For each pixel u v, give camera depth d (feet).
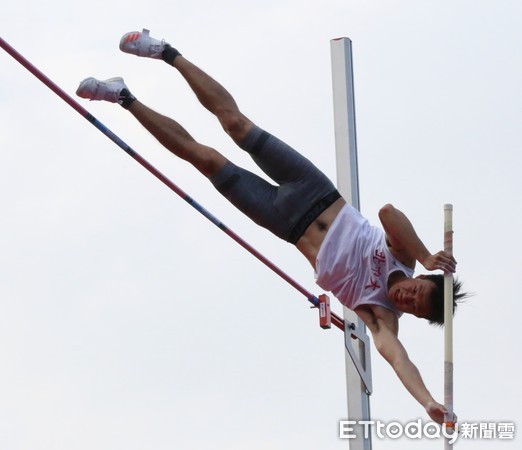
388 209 63.67
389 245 65.98
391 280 66.28
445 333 62.03
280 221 67.46
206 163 66.74
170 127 66.28
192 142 66.64
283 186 67.46
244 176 67.46
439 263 62.34
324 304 76.18
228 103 66.69
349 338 78.43
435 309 64.90
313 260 67.31
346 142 81.71
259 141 66.44
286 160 66.74
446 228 62.85
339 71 82.84
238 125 66.49
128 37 66.64
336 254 66.59
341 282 67.10
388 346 65.41
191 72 66.59
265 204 67.26
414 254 63.21
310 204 67.21
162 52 66.90
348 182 81.15
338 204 67.62
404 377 63.87
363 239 66.59
